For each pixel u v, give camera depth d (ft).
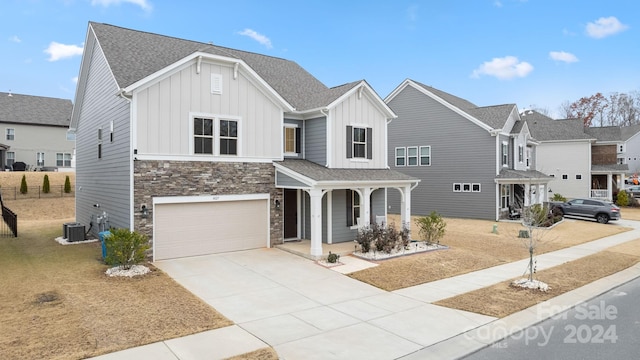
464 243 54.95
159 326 23.53
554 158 128.36
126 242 35.09
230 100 45.93
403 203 54.19
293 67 71.31
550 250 52.29
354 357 20.12
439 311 27.66
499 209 82.23
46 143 133.59
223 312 26.73
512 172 82.53
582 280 37.19
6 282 32.24
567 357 20.51
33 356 19.04
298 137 55.06
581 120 131.54
